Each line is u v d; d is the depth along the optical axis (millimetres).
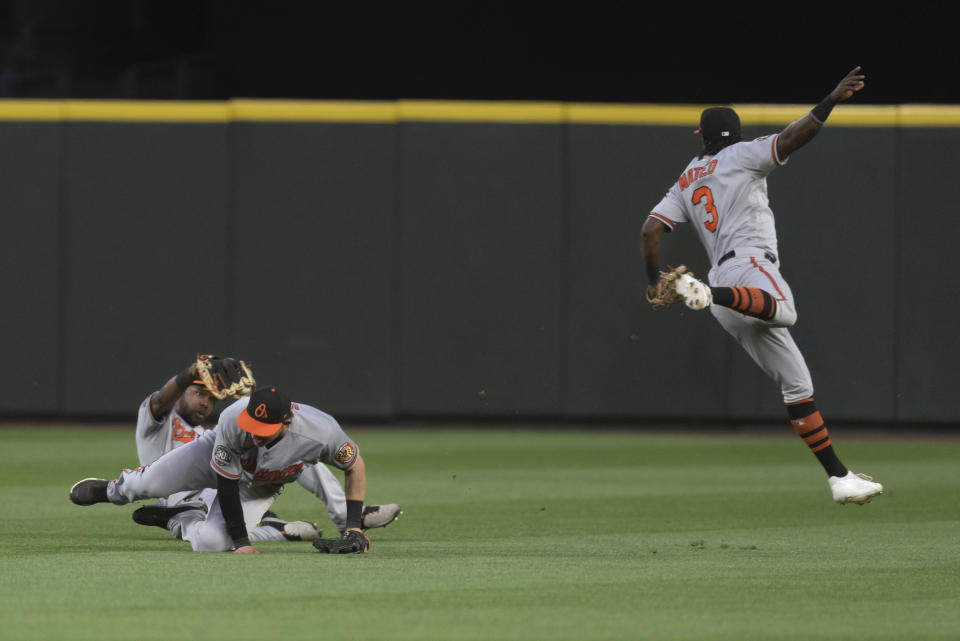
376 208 53469
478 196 53375
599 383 53094
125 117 53594
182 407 26422
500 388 53375
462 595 18969
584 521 29766
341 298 53594
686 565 22219
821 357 52219
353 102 53688
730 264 24969
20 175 53656
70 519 29484
